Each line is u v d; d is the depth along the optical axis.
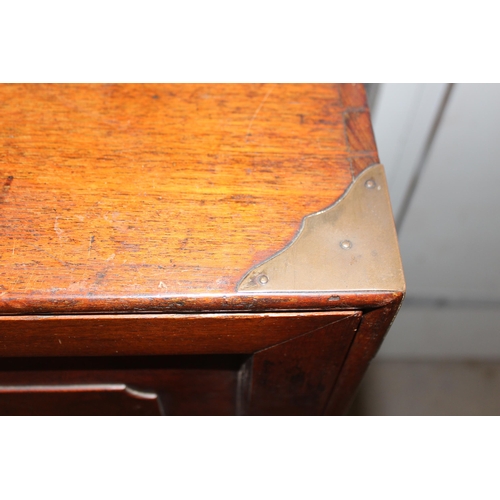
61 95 0.53
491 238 0.90
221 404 0.60
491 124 0.73
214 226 0.44
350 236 0.44
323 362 0.49
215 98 0.54
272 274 0.42
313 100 0.54
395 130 0.76
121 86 0.54
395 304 0.42
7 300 0.40
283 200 0.46
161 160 0.48
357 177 0.48
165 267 0.42
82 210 0.45
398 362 1.13
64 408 0.57
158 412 0.58
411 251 0.94
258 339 0.45
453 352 1.11
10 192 0.46
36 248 0.43
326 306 0.42
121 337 0.44
